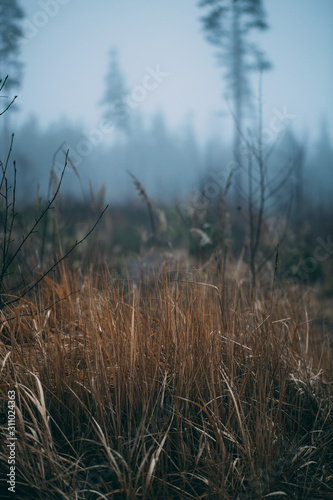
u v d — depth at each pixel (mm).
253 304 2660
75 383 1901
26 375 1886
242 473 1756
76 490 1544
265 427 1807
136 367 1970
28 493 1573
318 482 1810
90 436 1810
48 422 1808
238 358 2217
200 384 1978
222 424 1885
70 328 2145
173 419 1872
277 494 1685
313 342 2852
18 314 2029
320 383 2414
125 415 1903
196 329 2084
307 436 2061
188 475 1719
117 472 1525
